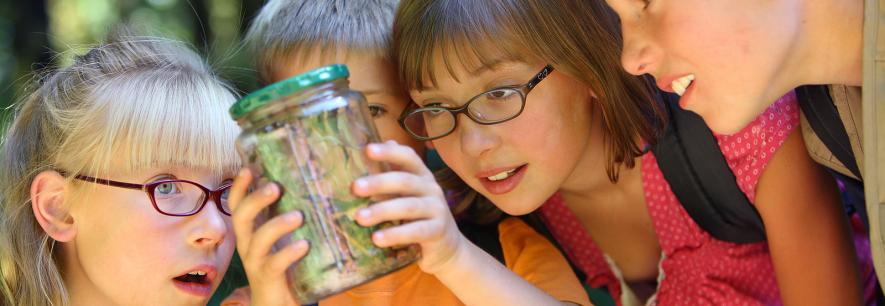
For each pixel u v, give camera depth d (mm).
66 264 1312
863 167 1283
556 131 1318
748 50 1135
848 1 1158
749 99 1158
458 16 1279
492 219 1482
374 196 1013
